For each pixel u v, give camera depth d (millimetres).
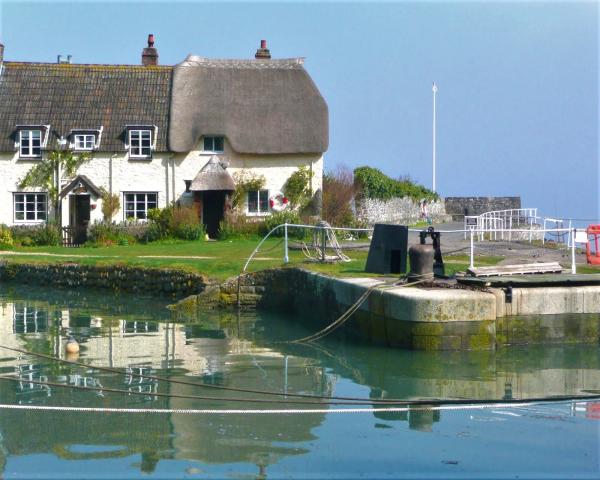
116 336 19016
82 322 21266
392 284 17422
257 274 23469
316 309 20609
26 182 40562
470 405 12359
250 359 16078
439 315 15594
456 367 14688
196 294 24453
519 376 14023
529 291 16125
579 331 16359
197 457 10102
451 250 25531
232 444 10570
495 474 9531
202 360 16031
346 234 37688
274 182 41594
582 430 11156
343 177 45312
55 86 42438
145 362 15859
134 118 41562
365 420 11641
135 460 9961
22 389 13547
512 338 16141
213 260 27578
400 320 15977
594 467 9742
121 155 40938
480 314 15734
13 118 41156
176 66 43062
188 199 41188
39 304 25000
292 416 11805
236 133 40969
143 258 29469
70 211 40781
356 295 17672
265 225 39281
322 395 13016
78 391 13383
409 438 10820
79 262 29312
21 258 31641
